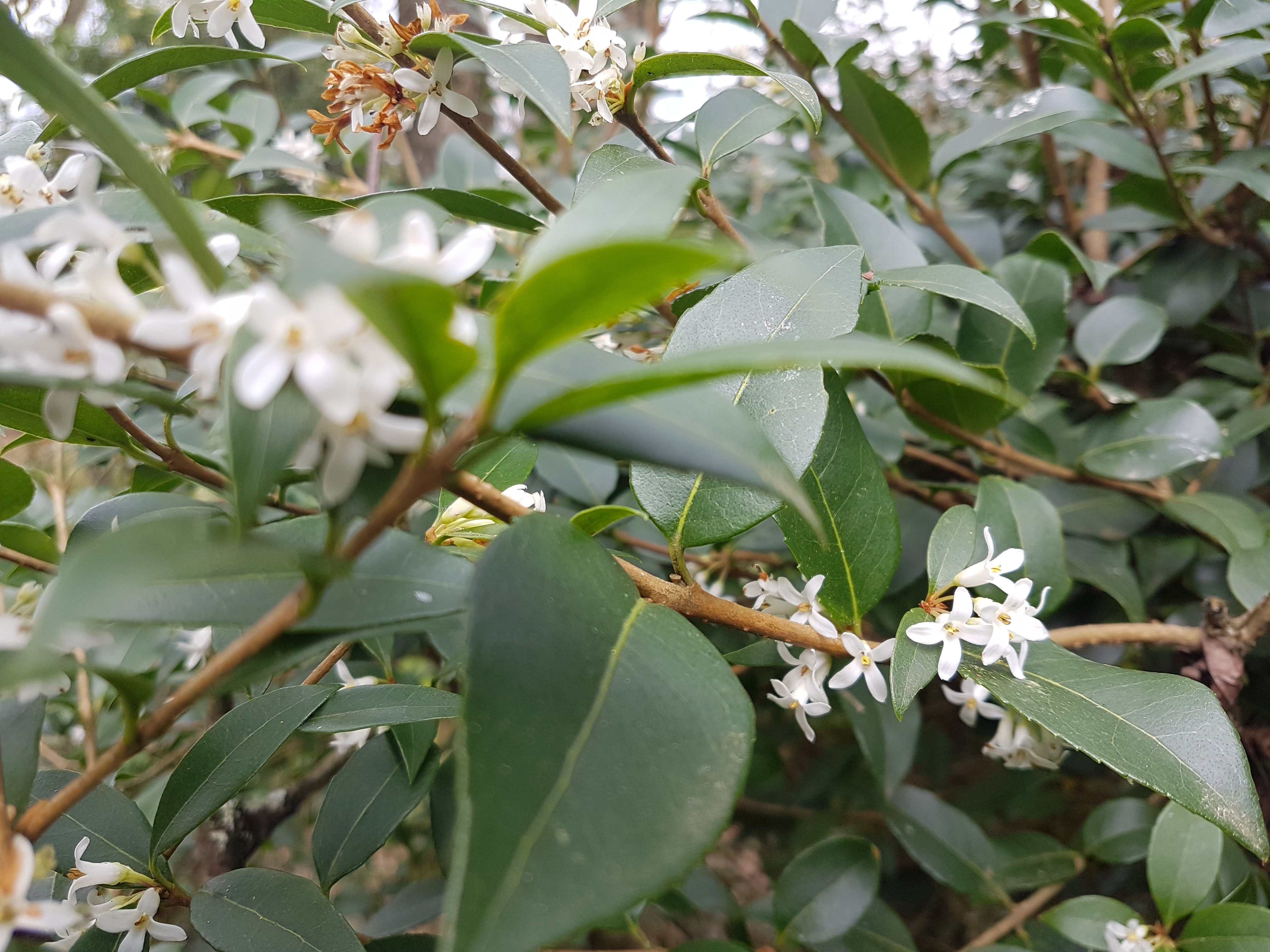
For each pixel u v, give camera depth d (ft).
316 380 0.25
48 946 0.46
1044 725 0.46
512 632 0.33
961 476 0.96
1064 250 0.86
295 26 0.61
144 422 0.81
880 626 0.86
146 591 0.33
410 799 0.59
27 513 0.91
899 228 0.76
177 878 0.88
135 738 0.31
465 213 0.64
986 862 0.84
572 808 0.29
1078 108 0.81
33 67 0.28
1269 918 0.60
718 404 0.31
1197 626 0.80
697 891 0.83
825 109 0.89
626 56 0.61
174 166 0.96
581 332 0.26
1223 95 1.14
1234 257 0.94
